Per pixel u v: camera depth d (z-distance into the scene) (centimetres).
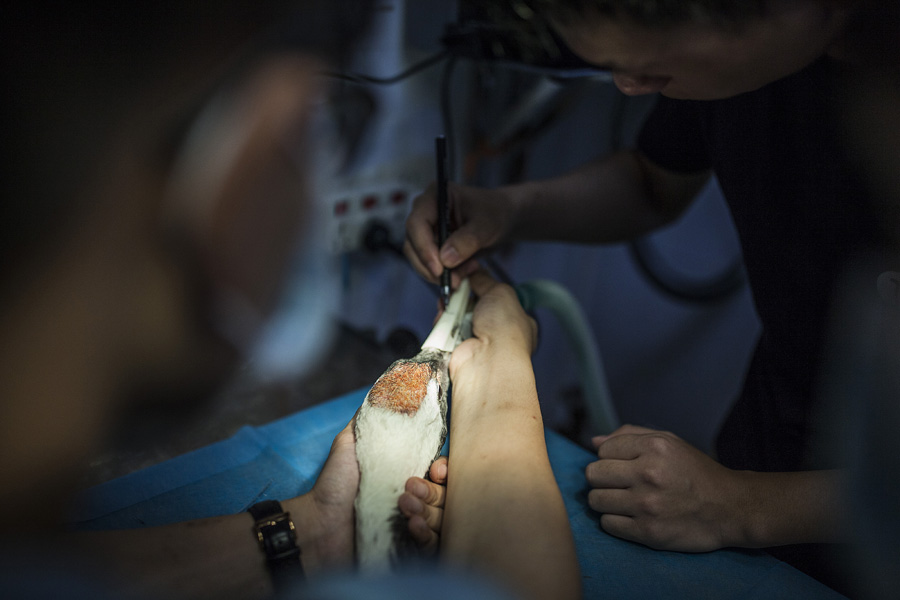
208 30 28
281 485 78
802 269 82
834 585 77
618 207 118
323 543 62
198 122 30
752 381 99
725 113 86
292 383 111
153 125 29
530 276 191
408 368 74
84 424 33
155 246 32
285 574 59
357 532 61
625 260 210
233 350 38
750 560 68
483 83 140
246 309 36
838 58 66
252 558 59
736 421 101
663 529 67
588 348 125
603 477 72
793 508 67
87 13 26
